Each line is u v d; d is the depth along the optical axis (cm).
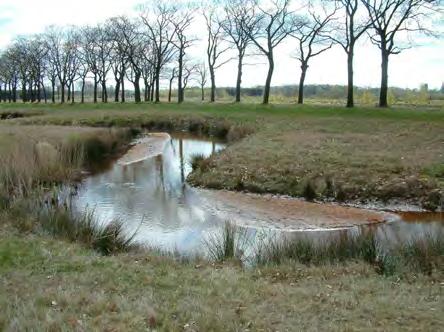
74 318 583
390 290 709
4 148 1814
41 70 8138
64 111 5100
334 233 1272
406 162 1795
